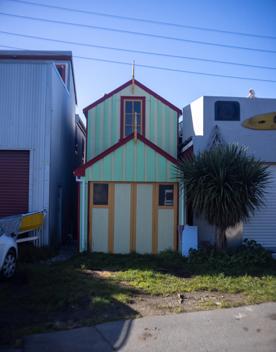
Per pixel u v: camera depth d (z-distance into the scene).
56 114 13.61
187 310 6.48
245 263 10.30
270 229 12.74
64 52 16.64
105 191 12.05
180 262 10.61
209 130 12.98
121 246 11.97
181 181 11.40
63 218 15.32
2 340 5.17
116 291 7.45
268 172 11.44
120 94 15.39
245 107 13.15
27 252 10.81
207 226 12.34
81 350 4.91
